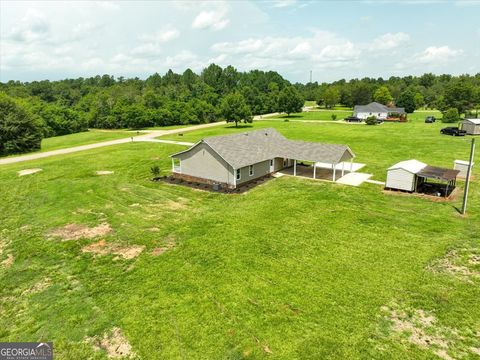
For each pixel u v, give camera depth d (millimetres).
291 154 33719
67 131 83812
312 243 18500
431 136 54781
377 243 18391
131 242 19219
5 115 52438
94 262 17125
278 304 13344
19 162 44219
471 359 10555
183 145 52312
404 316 12562
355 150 45562
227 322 12406
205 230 20516
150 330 12125
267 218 22203
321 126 73375
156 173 34125
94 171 36406
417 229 20188
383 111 89125
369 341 11344
